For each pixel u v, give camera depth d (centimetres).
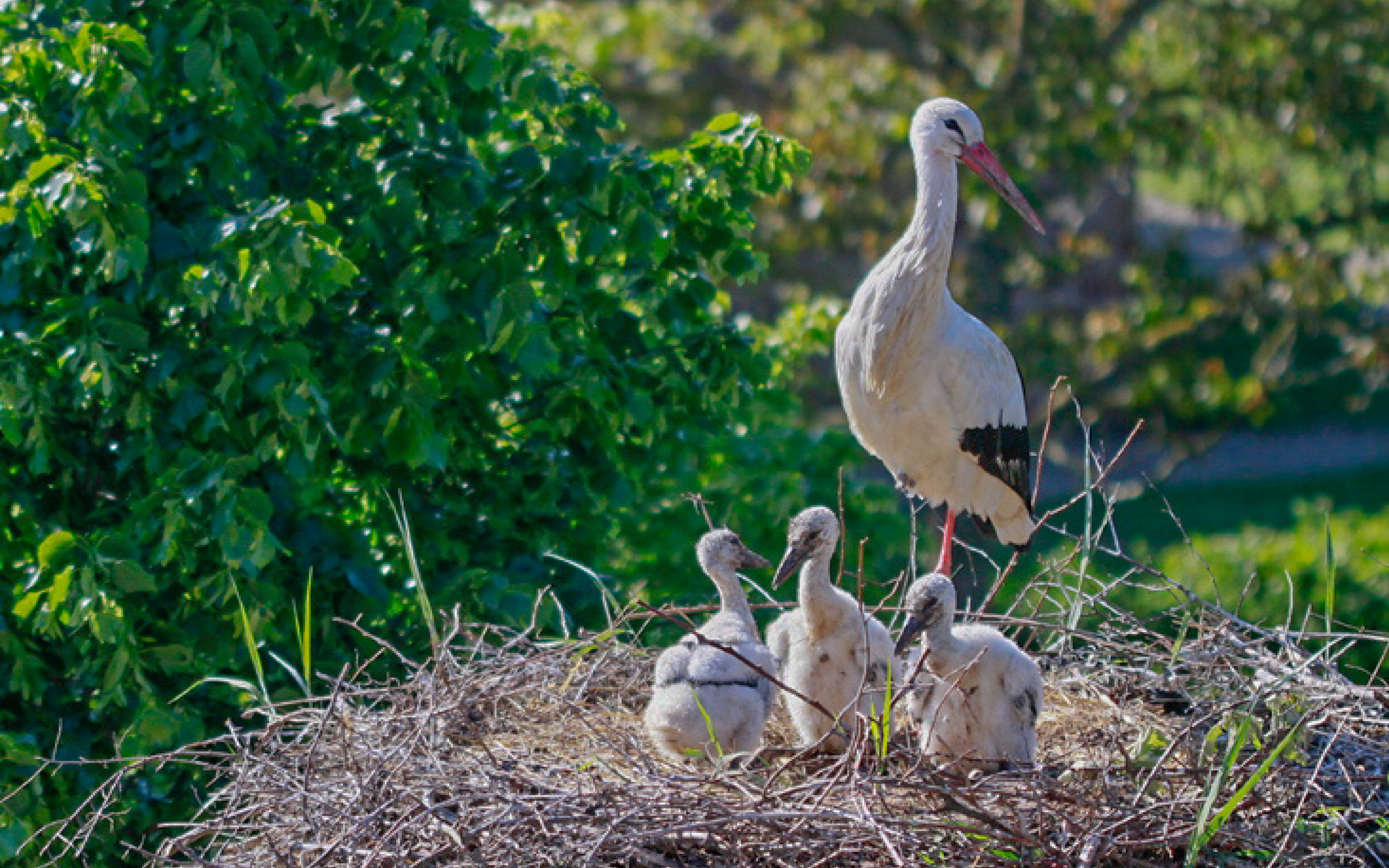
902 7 2919
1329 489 3634
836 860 820
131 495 1189
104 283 1146
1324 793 862
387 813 845
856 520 1700
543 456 1265
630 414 1262
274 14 1191
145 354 1132
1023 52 2817
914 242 1169
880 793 823
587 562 1324
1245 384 2856
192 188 1188
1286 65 2759
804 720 1005
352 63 1237
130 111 1092
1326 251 2898
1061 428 3588
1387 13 2761
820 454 1822
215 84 1155
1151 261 2966
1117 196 3434
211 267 1062
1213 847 850
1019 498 1265
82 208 1035
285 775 878
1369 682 1016
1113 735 972
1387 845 862
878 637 1010
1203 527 3347
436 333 1194
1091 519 1180
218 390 1098
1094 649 1127
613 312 1322
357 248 1193
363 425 1165
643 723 1046
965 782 847
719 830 819
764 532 1627
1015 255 2911
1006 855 814
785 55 2969
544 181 1220
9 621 1166
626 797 838
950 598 959
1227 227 4153
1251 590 2034
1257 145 2898
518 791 858
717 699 952
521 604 1163
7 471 1171
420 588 985
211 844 914
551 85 1290
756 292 3123
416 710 945
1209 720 965
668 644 1328
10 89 1115
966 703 957
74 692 1205
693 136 1312
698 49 2934
